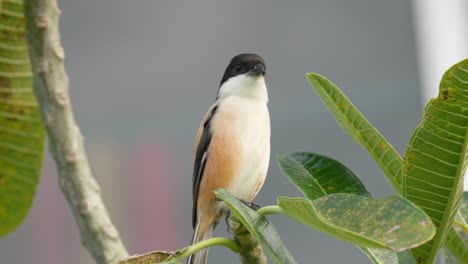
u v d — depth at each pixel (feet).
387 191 38.29
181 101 40.14
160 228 39.63
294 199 10.92
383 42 39.83
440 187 12.09
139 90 40.14
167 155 39.83
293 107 39.65
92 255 14.57
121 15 40.29
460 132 11.72
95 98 40.06
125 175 39.68
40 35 14.43
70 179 14.55
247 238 13.74
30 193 18.47
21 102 17.44
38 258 39.63
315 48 40.01
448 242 13.65
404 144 39.17
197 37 40.40
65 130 14.58
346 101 13.17
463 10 39.40
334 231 10.44
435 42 39.47
